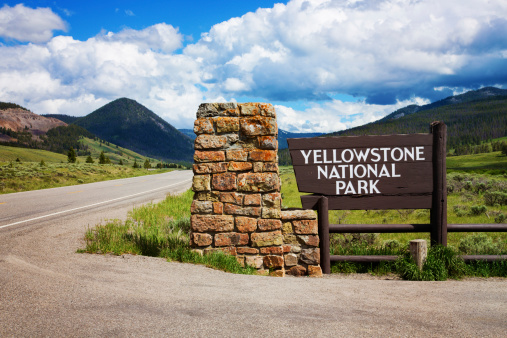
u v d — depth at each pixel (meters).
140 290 4.00
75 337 2.73
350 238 9.04
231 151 5.75
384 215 15.72
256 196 5.73
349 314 3.44
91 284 4.11
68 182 32.41
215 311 3.41
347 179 6.16
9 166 43.16
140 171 66.19
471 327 3.13
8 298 3.47
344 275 5.97
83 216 10.95
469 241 8.60
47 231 8.26
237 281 4.72
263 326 3.05
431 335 2.94
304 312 3.46
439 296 4.18
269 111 5.75
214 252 5.71
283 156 142.62
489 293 4.35
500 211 14.39
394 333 2.96
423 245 5.55
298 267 5.89
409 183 6.13
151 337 2.76
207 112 5.80
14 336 2.71
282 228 5.94
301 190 6.16
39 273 4.43
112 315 3.19
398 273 5.93
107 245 6.27
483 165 167.12
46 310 3.24
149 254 6.12
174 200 15.88
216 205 5.75
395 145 6.15
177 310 3.40
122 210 12.64
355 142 6.16
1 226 9.03
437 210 6.09
